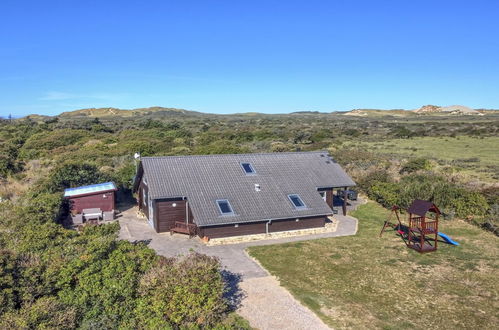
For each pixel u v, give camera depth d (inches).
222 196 794.2
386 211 998.4
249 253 684.1
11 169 1374.3
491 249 704.4
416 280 569.0
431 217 922.1
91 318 367.6
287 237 782.5
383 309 482.0
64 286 402.9
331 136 2696.9
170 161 857.5
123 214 944.3
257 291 528.4
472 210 891.4
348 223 888.3
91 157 1617.9
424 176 1155.3
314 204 829.8
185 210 806.5
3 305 356.5
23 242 488.7
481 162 1593.3
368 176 1213.1
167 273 415.8
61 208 829.2
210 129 3447.3
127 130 2844.5
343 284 554.6
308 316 461.4
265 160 938.1
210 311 393.1
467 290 535.2
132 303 393.4
